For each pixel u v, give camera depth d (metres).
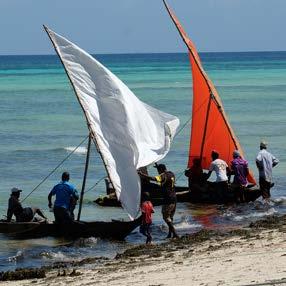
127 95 51.81
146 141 53.72
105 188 68.12
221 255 38.50
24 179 73.12
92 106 50.28
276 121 130.00
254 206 58.56
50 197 48.53
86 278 35.41
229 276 32.16
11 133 112.81
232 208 57.91
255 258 36.38
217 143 65.25
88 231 47.59
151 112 55.03
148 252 42.16
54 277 36.56
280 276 30.97
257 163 60.12
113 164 49.41
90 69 50.66
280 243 40.59
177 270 35.16
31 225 48.31
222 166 59.81
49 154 90.19
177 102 171.00
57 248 45.66
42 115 142.38
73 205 48.19
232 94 198.75
